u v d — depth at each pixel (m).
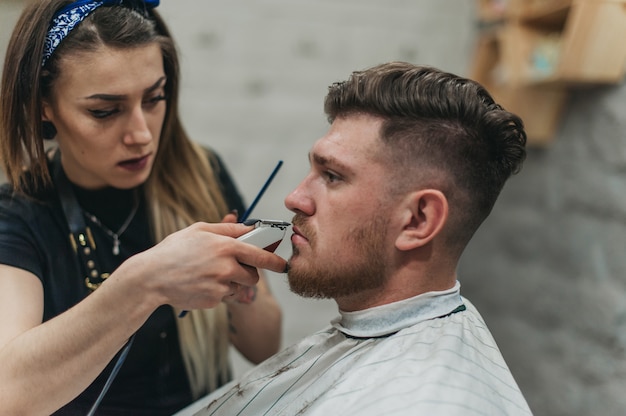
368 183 0.63
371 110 0.63
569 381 1.29
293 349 0.78
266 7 1.60
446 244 0.65
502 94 1.45
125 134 0.78
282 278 1.74
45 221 0.84
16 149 0.80
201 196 0.99
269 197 1.72
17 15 0.81
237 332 1.02
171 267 0.61
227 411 0.76
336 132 0.65
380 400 0.56
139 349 0.89
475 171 0.63
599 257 1.21
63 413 0.84
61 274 0.84
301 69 1.66
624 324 1.14
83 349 0.62
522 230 1.50
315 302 1.78
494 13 1.50
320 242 0.65
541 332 1.40
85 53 0.72
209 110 1.63
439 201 0.61
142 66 0.75
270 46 1.62
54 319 0.65
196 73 1.60
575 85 1.25
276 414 0.70
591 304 1.23
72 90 0.74
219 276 0.63
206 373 0.97
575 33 1.11
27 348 0.63
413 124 0.62
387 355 0.63
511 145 0.65
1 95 0.77
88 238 0.87
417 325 0.66
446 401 0.54
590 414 1.21
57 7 0.73
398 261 0.65
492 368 0.63
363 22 1.65
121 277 0.61
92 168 0.82
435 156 0.62
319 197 0.66
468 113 0.62
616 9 1.10
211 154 1.08
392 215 0.63
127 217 0.92
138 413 0.90
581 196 1.27
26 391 0.63
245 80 1.63
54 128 0.83
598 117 1.22
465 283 1.77
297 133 1.69
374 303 0.68
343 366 0.67
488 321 1.65
